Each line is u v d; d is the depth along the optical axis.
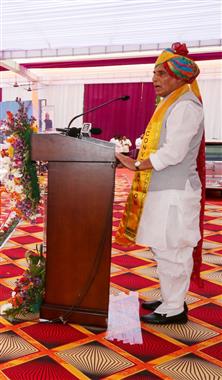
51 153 2.29
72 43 9.05
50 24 7.54
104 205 2.30
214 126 11.84
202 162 2.51
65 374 1.94
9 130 2.36
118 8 6.58
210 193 7.76
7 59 9.89
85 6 6.52
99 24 7.51
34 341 2.24
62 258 2.41
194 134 2.27
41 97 13.53
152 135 2.38
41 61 11.41
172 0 6.14
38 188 2.52
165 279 2.45
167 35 8.19
